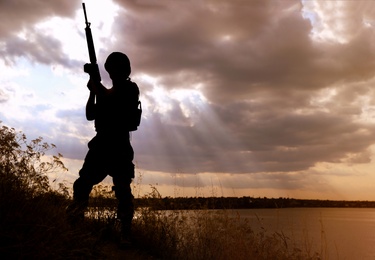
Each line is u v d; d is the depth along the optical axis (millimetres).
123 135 4258
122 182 4258
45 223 2979
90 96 4207
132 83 4406
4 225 2799
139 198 5277
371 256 38656
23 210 3031
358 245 52188
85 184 4078
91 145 4195
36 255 2693
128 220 4266
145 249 4500
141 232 4805
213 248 4809
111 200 4824
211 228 5023
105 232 4406
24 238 2781
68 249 3123
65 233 3076
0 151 3252
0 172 3182
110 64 4340
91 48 4258
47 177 3525
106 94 4195
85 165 4133
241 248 4742
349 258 29562
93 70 4230
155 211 5199
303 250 4605
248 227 4984
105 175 4234
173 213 5281
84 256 3320
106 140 4164
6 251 2635
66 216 3387
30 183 3395
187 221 5188
